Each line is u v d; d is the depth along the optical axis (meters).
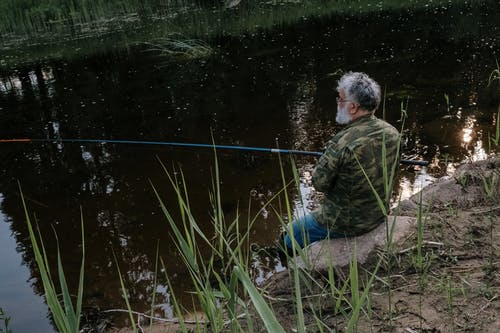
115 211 4.94
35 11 15.45
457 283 2.80
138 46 11.55
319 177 3.21
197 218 4.61
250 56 9.81
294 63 9.02
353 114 3.13
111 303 3.68
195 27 12.86
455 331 2.46
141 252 4.24
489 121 5.83
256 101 7.47
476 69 7.56
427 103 6.57
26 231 4.81
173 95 8.18
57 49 12.09
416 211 3.79
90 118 7.59
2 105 8.59
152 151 6.23
